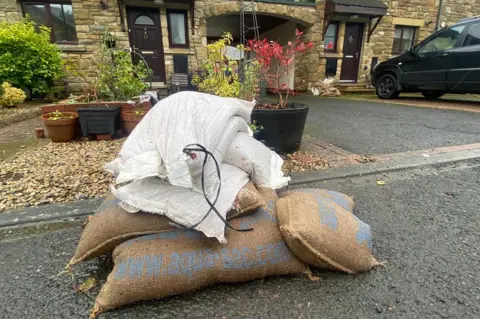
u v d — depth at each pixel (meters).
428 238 1.45
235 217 1.22
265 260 1.13
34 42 5.64
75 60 6.59
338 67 9.09
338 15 8.42
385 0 8.68
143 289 1.02
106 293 1.01
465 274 1.20
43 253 1.36
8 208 1.76
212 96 1.38
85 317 1.01
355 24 8.95
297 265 1.17
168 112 1.22
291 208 1.24
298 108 2.66
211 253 1.10
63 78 6.53
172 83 6.64
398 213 1.70
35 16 6.40
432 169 2.43
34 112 5.18
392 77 6.85
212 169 1.10
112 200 1.32
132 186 1.19
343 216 1.23
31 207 1.76
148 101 3.75
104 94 4.02
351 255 1.14
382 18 8.84
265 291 1.12
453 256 1.31
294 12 7.98
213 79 2.96
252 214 1.25
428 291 1.11
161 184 1.17
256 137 2.55
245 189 1.24
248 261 1.11
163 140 1.11
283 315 1.01
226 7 7.25
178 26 7.23
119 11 6.56
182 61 7.29
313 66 8.77
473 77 5.28
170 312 1.03
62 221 1.63
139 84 4.20
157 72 7.33
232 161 1.35
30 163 2.59
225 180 1.21
